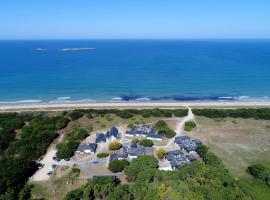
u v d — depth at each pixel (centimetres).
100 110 13838
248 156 9531
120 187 6988
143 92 18262
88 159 9331
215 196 6225
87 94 17788
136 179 7725
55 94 17738
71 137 10850
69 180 8012
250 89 18988
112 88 19112
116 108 14800
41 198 7250
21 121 12131
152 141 10525
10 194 6950
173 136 11100
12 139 10462
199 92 18300
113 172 8431
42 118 12669
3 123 11800
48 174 8381
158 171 7550
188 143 10250
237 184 7300
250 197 6812
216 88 19200
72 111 13788
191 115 13675
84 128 11988
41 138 10238
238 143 10612
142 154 9319
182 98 17088
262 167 8131
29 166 8294
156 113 13500
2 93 17888
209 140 10875
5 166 7856
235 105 15338
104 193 6862
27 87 19262
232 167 8762
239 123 12712
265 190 7425
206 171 7281
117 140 10844
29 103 15950
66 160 9262
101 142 10656
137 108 14850
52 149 10119
